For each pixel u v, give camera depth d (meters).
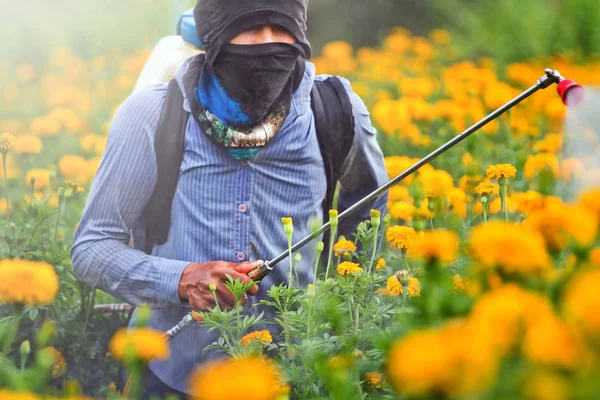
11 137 7.82
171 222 6.20
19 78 17.84
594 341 2.89
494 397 2.87
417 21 21.38
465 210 7.39
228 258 6.09
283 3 5.94
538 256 3.71
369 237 6.05
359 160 6.64
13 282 4.74
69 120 12.22
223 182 6.08
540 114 12.52
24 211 8.18
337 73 17.47
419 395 2.87
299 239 6.25
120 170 6.11
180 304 5.96
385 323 5.54
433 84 15.53
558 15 18.44
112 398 4.49
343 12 21.78
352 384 4.45
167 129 6.10
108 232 6.14
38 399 3.72
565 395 2.78
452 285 4.04
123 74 18.12
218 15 5.89
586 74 15.83
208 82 6.09
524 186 8.27
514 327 3.01
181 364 6.02
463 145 10.41
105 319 7.36
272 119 6.08
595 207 4.26
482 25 19.44
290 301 5.38
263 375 3.09
